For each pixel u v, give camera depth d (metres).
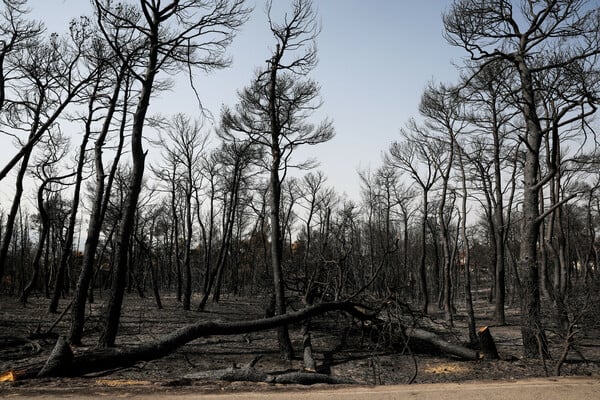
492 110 24.19
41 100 18.12
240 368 10.17
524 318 13.10
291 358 13.73
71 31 17.00
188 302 28.03
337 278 17.91
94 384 7.48
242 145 29.84
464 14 14.27
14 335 14.97
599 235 49.44
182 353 13.98
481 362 12.97
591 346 15.17
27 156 18.95
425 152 29.36
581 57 12.89
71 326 13.63
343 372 12.41
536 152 13.88
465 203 24.86
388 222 39.25
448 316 22.22
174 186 32.53
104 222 35.28
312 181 45.34
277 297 14.26
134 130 13.02
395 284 16.88
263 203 41.62
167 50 13.48
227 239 34.34
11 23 16.66
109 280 48.28
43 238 24.53
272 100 15.13
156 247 53.84
